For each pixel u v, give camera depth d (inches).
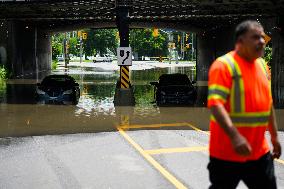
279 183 321.7
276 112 777.6
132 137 535.5
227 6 1028.5
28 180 337.1
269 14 1080.8
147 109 836.0
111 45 5738.2
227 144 151.7
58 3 1026.7
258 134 153.6
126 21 873.5
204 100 1021.8
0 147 471.8
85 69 2817.4
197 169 369.4
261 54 151.4
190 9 1091.3
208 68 1827.0
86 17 1366.9
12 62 1774.1
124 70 894.4
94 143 494.9
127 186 319.3
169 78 993.5
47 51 2583.7
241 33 150.6
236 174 154.9
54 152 445.1
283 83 993.5
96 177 345.7
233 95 149.7
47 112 785.6
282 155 417.7
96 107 864.3
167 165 385.7
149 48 5561.0
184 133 566.6
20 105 896.3
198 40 2007.9
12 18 1374.3
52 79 1001.5
